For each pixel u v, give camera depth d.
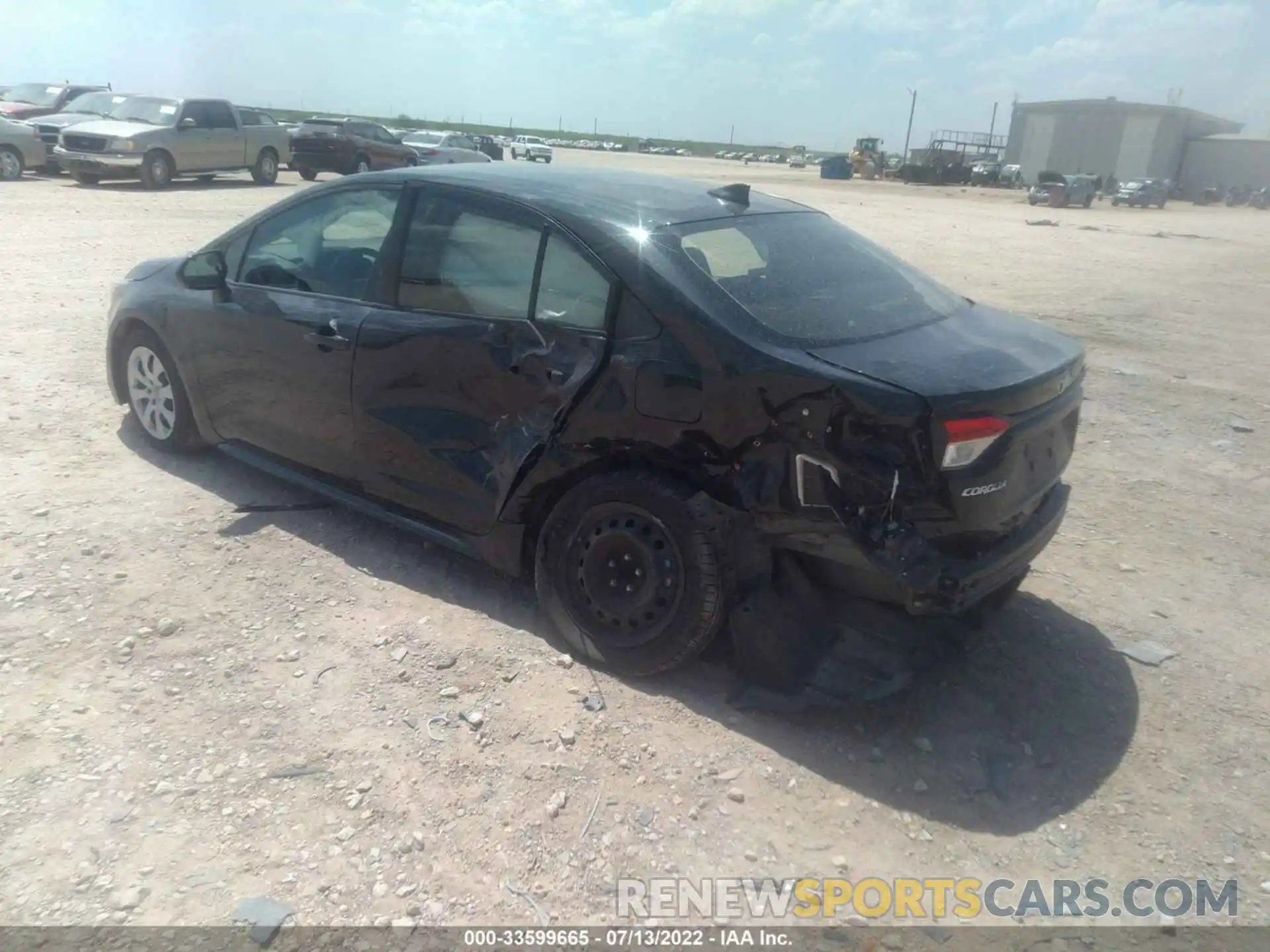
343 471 4.54
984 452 3.21
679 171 49.12
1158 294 14.59
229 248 5.00
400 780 3.12
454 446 4.06
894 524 3.22
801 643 3.62
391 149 28.08
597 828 2.99
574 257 3.78
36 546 4.40
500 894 2.73
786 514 3.34
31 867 2.71
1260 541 5.40
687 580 3.53
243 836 2.86
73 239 12.94
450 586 4.32
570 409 3.70
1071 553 5.13
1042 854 3.02
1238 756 3.52
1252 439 7.21
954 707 3.68
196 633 3.83
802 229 4.30
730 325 3.42
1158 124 79.50
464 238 4.10
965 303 4.32
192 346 5.07
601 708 3.53
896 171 67.81
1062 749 3.51
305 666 3.67
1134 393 8.34
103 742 3.20
